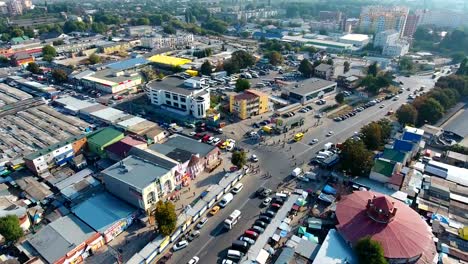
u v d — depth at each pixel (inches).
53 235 3073.3
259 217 3499.0
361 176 4045.3
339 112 6210.6
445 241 3080.7
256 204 3705.7
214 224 3432.6
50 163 4215.1
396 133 5196.9
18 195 3809.1
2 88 6934.1
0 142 4712.1
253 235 3211.1
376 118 5944.9
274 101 6648.6
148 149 4325.8
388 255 2721.5
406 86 7854.3
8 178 4045.3
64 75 7637.8
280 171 4313.5
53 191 3882.9
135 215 3430.1
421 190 3794.3
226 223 3336.6
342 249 2876.5
